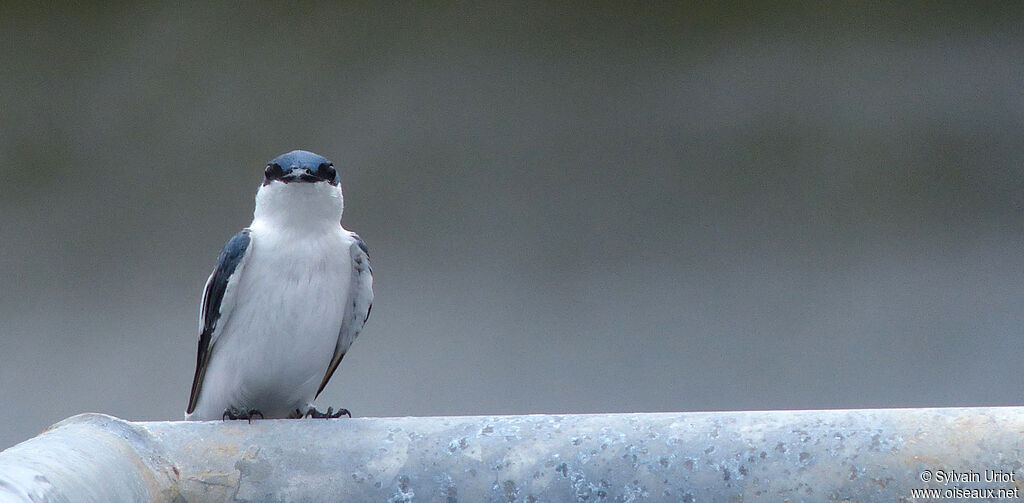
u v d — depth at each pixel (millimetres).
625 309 10664
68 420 3326
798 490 3117
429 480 3244
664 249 10844
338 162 11086
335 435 3355
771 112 11133
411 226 10891
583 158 11078
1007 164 10828
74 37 11469
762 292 10672
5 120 11227
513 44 11336
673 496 3156
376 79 11266
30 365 10547
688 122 11156
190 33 11453
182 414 10398
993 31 11125
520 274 10758
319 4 11469
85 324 10680
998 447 3098
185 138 11211
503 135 11141
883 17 11266
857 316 10586
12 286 10781
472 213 10930
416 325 10609
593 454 3221
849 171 10969
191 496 3268
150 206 11039
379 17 11414
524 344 10562
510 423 3340
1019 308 10391
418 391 10383
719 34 11336
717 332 10602
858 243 10789
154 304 10742
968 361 10352
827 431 3186
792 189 10961
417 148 11102
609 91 11227
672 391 10430
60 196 11078
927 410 3230
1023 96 10930
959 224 10734
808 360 10492
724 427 3236
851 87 11148
